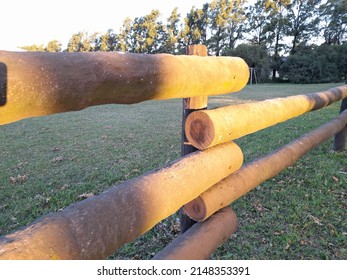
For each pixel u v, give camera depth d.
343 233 2.18
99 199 0.87
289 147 2.25
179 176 1.17
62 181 3.38
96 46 43.00
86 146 4.98
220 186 1.49
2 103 0.61
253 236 2.19
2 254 0.65
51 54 0.73
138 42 39.03
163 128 6.50
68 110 0.76
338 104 8.77
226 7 35.88
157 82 0.99
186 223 1.54
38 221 0.76
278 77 32.94
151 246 2.13
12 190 3.18
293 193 2.82
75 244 0.75
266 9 34.41
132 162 3.99
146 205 0.98
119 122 7.40
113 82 0.83
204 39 37.34
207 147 1.38
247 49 31.38
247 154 4.07
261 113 1.69
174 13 37.78
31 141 5.42
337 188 2.91
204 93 1.30
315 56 29.97
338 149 3.93
